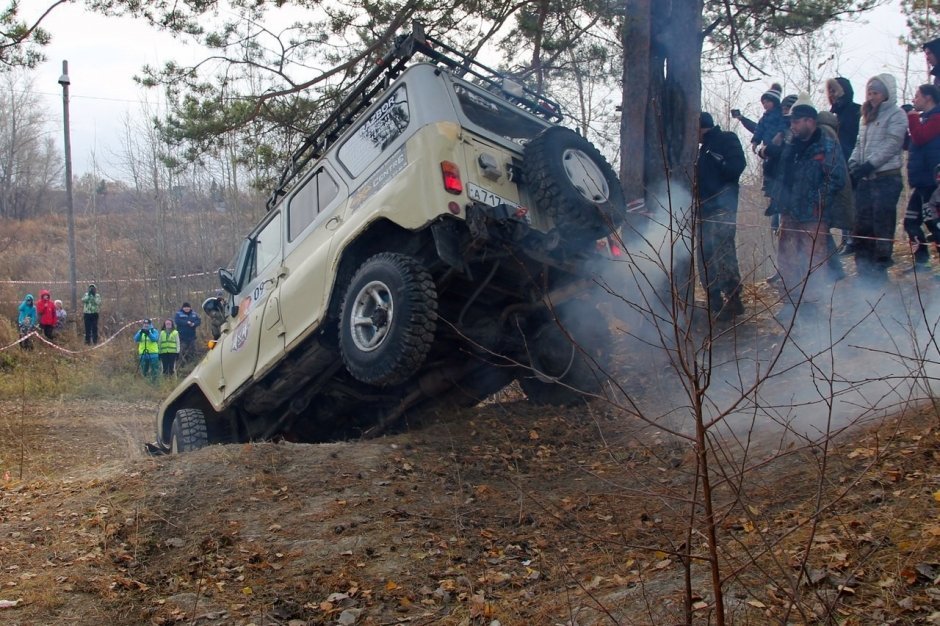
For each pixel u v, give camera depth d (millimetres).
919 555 3381
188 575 4281
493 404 7160
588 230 5668
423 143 5648
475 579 4098
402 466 5609
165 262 29266
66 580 4172
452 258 5406
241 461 5645
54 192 54469
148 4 10125
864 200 7383
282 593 4055
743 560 3705
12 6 8258
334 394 6969
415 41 6207
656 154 8664
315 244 6566
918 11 14812
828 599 3234
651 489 3754
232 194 32469
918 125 7078
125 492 5285
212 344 7879
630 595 3656
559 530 4566
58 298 27875
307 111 11188
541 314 6613
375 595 3992
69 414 13188
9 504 5441
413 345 5410
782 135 7887
